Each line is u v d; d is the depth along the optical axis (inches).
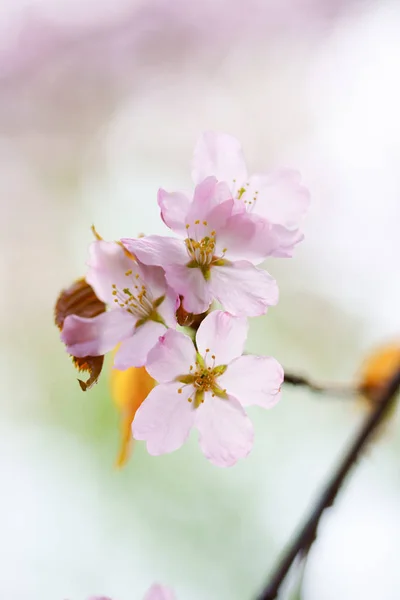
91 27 40.2
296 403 29.5
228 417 16.7
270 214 17.5
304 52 40.0
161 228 36.0
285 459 29.2
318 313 33.1
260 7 40.4
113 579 28.9
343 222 35.5
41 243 36.2
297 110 39.3
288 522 28.5
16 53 39.8
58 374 31.7
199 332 16.7
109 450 29.6
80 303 16.9
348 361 32.3
